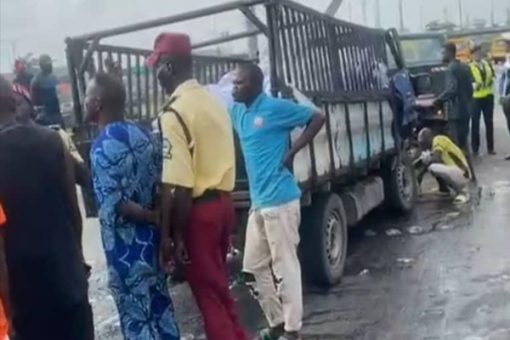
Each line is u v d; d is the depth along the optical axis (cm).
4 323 536
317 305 886
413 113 1485
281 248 766
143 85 1019
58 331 598
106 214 625
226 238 670
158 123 646
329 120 962
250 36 1140
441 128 1753
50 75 1516
